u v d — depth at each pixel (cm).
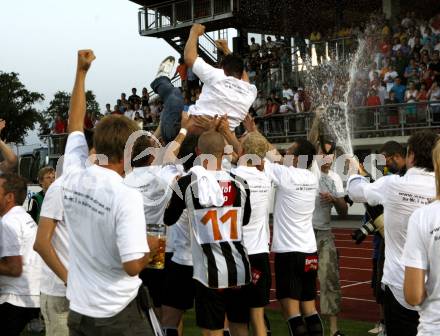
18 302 493
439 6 2155
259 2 2439
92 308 314
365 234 597
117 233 310
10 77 4653
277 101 2102
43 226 358
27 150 2147
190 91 2178
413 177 405
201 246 442
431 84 1838
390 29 2148
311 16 2412
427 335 314
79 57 374
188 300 513
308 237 564
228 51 577
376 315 805
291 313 555
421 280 314
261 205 509
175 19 2658
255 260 502
